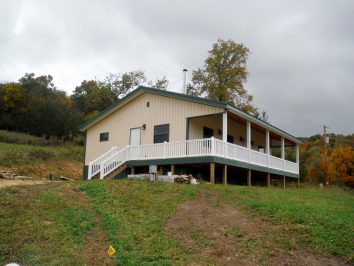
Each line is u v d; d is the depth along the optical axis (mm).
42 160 29578
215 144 17438
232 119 22859
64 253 7703
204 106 19516
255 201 11484
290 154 50281
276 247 7961
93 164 21531
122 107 23703
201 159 17531
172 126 20734
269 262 7363
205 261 7391
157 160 19234
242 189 14406
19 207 10297
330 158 43688
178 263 7293
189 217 9953
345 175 39812
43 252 7738
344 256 7551
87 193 12547
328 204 12422
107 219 9695
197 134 20781
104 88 62750
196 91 43094
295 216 9641
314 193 17516
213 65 42125
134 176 17203
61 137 48344
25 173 24734
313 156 48594
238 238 8484
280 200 12266
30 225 9055
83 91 67312
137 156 20344
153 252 7809
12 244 8047
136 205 11047
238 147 19422
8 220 9297
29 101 50531
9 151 29188
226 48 42281
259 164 21609
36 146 36906
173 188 13266
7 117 47188
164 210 10555
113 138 23844
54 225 9156
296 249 7879
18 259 7457
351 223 9094
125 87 65188
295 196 14281
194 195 12266
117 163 20156
